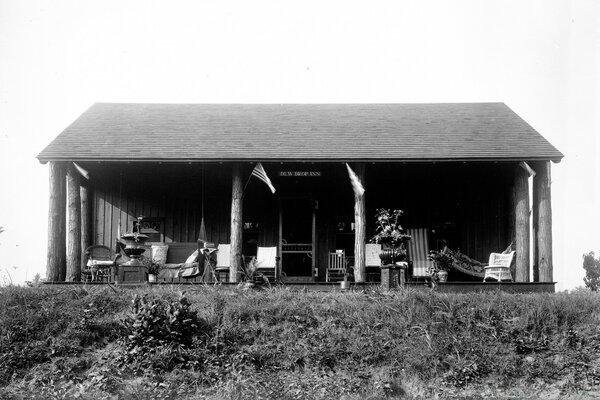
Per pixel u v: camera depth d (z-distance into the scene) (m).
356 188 19.25
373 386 13.30
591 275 25.28
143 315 14.15
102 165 21.34
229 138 20.98
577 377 13.52
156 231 22.03
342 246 21.97
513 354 13.95
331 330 14.64
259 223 21.91
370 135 21.28
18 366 13.49
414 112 23.64
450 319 14.73
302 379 13.48
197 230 22.02
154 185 22.25
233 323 14.72
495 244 21.83
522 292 17.12
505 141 20.56
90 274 19.73
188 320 14.22
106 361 13.71
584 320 14.83
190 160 19.52
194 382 13.22
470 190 22.03
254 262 18.39
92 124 22.02
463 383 13.45
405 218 21.83
